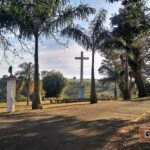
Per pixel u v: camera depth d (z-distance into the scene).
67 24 26.08
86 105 28.78
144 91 49.41
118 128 15.96
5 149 12.00
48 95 65.62
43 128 15.73
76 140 13.37
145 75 63.53
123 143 12.72
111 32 32.56
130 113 22.28
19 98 49.03
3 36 17.00
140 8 21.05
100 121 18.06
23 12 13.00
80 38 30.77
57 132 14.85
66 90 70.38
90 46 33.09
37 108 27.00
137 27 23.50
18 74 46.03
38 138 13.62
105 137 13.92
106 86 78.75
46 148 12.16
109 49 32.91
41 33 25.92
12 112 22.91
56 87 66.19
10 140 13.23
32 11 13.11
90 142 13.03
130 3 20.23
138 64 48.47
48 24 25.20
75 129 15.61
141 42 44.34
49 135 14.21
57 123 17.17
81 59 48.88
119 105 27.39
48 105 32.97
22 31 22.89
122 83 56.25
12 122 17.36
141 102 31.14
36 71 27.41
